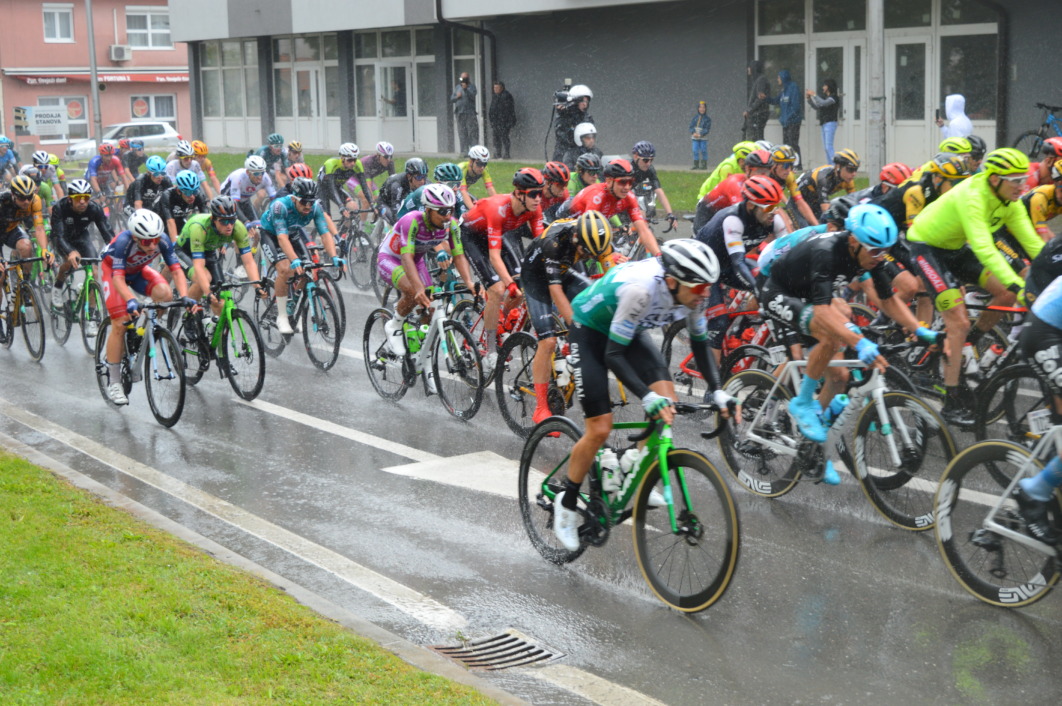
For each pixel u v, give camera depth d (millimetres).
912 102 34844
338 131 54625
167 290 14477
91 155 65500
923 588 8547
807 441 10086
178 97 81188
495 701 6543
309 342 17125
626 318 8148
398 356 14695
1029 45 31688
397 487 11367
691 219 23156
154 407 14062
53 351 19000
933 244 11836
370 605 8539
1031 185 13656
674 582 8391
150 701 6344
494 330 14297
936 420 9383
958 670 7223
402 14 46875
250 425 13914
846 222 9492
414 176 20562
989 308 11320
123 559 8672
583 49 42781
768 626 7988
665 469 8266
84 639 7098
